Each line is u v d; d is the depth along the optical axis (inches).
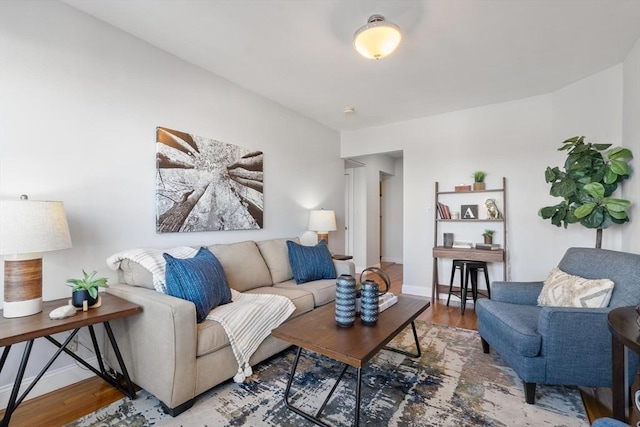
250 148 132.6
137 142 93.9
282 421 63.7
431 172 167.2
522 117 142.9
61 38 78.2
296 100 144.6
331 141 189.3
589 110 121.1
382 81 123.8
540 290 93.8
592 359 66.2
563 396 72.6
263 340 84.7
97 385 78.2
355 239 245.3
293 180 158.4
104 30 86.2
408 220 174.6
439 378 80.4
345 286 72.0
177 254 92.8
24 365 59.7
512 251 145.4
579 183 110.0
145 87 96.0
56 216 64.7
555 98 134.0
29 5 73.0
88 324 61.1
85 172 82.5
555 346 67.1
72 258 80.0
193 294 74.6
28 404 69.8
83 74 82.2
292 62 108.3
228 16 83.0
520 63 109.4
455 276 160.4
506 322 77.2
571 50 101.0
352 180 247.1
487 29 88.5
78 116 81.2
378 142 184.7
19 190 71.4
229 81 123.5
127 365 75.4
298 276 119.3
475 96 139.9
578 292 77.2
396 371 84.3
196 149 110.0
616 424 32.7
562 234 133.0
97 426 61.9
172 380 64.1
